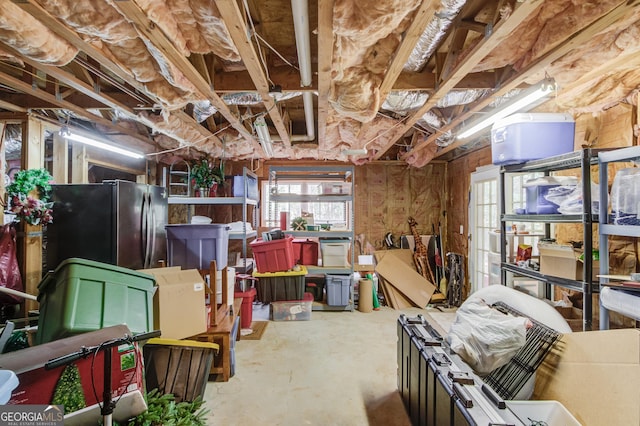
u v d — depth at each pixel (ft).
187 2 4.92
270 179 16.90
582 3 5.11
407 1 4.63
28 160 9.80
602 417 5.07
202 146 14.74
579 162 7.47
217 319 9.77
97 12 4.96
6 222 9.96
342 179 18.02
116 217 9.11
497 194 13.83
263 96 8.32
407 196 19.49
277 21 6.87
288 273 14.39
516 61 7.07
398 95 8.96
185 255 11.02
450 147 14.56
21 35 5.14
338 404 7.87
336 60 6.50
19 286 9.07
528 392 6.41
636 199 5.87
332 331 12.82
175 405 6.47
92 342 5.15
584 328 6.71
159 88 7.77
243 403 7.90
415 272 17.15
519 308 7.37
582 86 7.88
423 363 6.35
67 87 9.36
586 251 6.71
